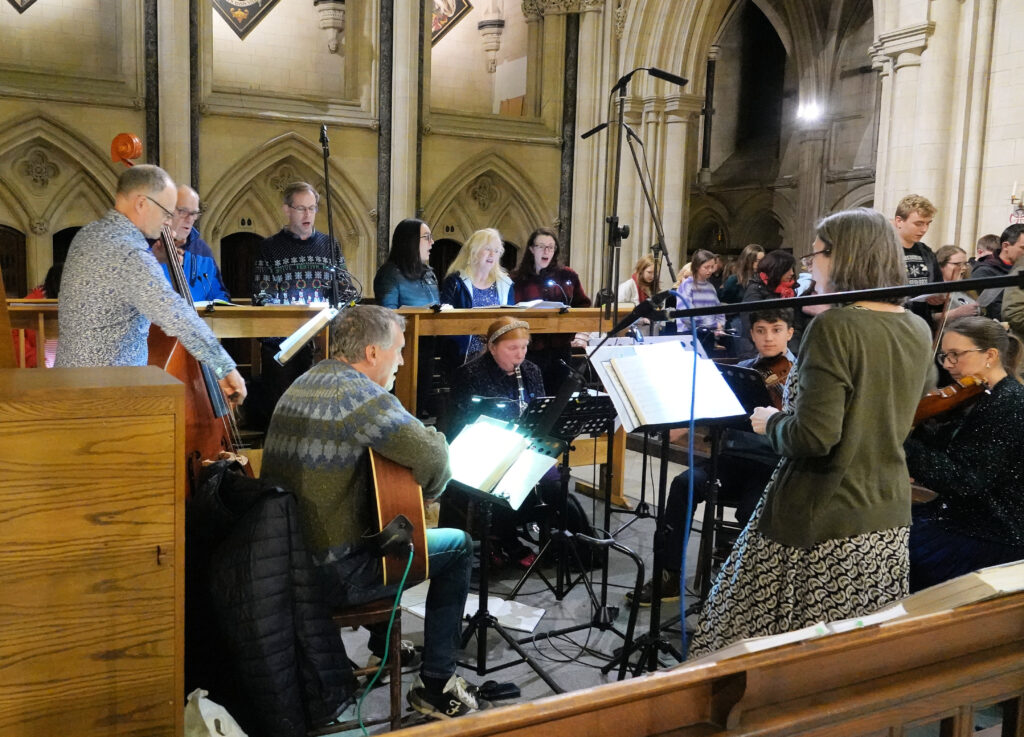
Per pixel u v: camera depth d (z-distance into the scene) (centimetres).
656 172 1135
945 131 705
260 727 226
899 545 220
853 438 209
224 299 512
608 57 1137
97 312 268
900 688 156
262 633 218
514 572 420
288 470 253
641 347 273
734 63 1831
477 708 285
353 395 252
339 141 1059
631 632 309
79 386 175
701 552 396
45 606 175
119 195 279
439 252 1177
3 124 896
